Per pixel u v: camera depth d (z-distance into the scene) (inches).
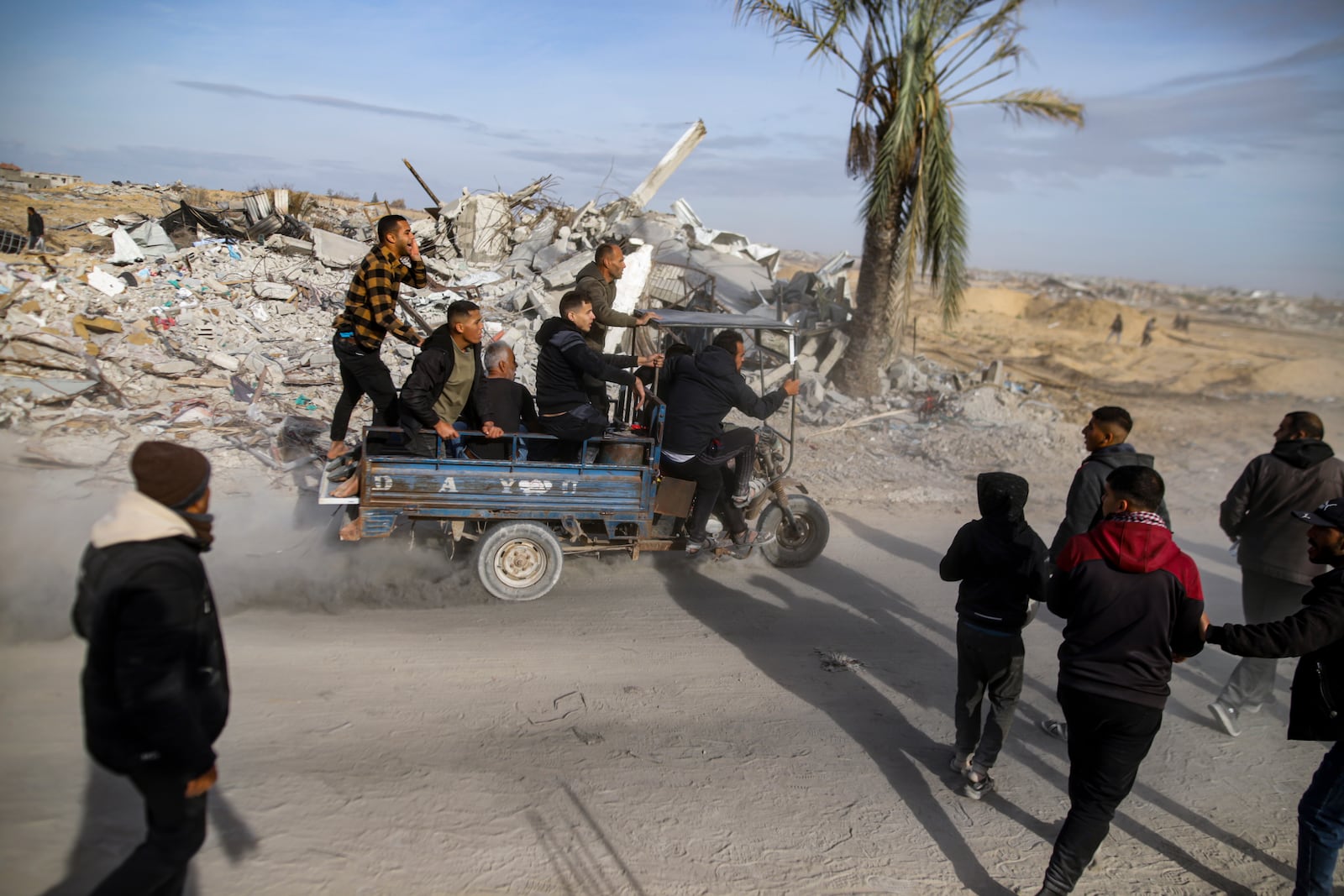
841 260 818.8
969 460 465.7
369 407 409.4
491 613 240.2
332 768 157.9
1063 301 1672.0
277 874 129.5
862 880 143.8
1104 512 145.9
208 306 469.7
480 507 243.0
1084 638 138.0
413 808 149.2
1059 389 789.9
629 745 178.5
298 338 467.8
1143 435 601.3
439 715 181.6
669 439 253.6
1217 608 284.0
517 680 201.3
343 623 224.1
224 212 720.3
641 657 221.1
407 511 237.5
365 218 878.4
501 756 169.2
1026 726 203.8
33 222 636.7
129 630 94.4
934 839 157.2
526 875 136.3
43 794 138.9
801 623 253.0
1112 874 151.7
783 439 289.0
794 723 195.0
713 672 216.7
